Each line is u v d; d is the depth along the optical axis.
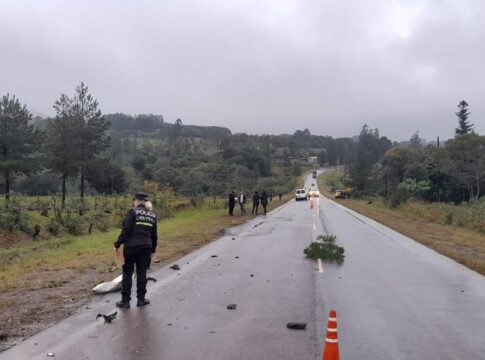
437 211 31.19
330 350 4.93
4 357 5.67
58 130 40.97
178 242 17.53
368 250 15.75
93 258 13.56
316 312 7.80
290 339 6.38
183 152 139.50
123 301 8.01
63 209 27.22
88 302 8.38
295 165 189.75
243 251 15.24
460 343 6.36
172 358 5.64
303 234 20.69
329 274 11.27
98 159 43.50
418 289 9.77
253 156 138.25
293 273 11.35
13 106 39.19
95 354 5.77
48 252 15.71
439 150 85.12
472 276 11.32
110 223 26.11
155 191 35.81
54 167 40.69
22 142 39.53
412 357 5.82
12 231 19.92
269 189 83.19
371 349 6.07
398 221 29.06
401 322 7.32
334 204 56.03
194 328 6.86
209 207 42.38
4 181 42.06
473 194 76.75
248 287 9.72
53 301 8.45
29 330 6.71
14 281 10.34
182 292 9.23
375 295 9.15
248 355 5.77
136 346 6.06
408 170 79.88
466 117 115.94
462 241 18.78
